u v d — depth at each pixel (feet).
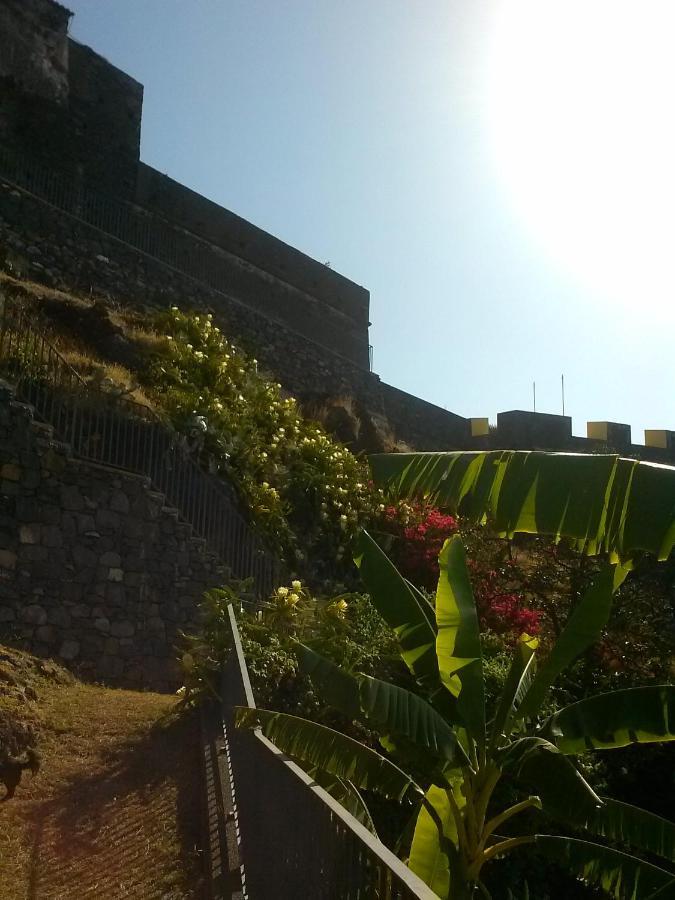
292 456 62.80
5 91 76.07
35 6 79.36
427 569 57.82
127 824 22.03
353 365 100.27
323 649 30.71
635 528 15.48
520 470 17.08
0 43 76.18
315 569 56.80
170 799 23.48
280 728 19.52
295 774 13.76
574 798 20.47
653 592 49.16
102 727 29.37
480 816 20.52
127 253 77.25
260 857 16.01
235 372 66.90
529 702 21.34
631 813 20.80
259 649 28.91
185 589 46.85
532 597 51.42
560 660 21.27
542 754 20.98
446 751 19.83
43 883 19.03
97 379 48.42
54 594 41.50
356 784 19.70
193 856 20.02
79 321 59.52
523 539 55.57
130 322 67.05
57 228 71.72
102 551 43.83
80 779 25.00
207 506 50.34
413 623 23.11
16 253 67.21
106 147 83.41
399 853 23.25
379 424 96.99
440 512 62.39
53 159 78.59
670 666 47.32
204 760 25.27
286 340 90.68
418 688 32.01
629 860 20.18
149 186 87.10
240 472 55.42
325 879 11.90
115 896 18.28
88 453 45.42
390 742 21.52
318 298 106.01
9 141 75.46
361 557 24.08
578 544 17.28
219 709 30.04
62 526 42.57
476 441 115.34
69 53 81.82
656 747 36.94
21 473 41.63
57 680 35.12
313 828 12.60
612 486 16.17
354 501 63.05
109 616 43.32
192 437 52.85
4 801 23.38
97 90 83.87
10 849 20.74
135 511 45.62
